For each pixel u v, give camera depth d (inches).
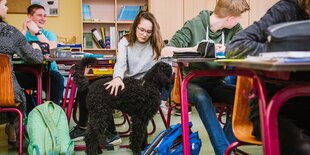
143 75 91.5
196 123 137.1
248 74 43.7
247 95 49.2
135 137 85.0
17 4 205.9
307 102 43.3
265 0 211.3
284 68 29.8
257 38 47.7
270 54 36.1
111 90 78.3
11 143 104.9
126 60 90.4
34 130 87.4
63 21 214.1
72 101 104.1
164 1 203.8
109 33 212.5
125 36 92.7
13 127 103.3
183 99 64.5
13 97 80.0
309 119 42.9
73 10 214.8
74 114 114.9
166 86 84.7
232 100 75.6
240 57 47.2
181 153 74.4
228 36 84.0
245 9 80.7
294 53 33.2
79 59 94.6
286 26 34.7
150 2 203.0
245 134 50.9
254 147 99.7
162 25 203.8
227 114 79.7
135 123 83.4
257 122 46.9
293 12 49.8
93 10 214.7
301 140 36.0
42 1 210.2
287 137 38.3
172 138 75.8
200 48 62.2
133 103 79.4
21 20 207.5
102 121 78.7
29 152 86.7
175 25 205.3
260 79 36.5
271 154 33.5
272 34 35.0
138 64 91.4
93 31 206.1
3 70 78.3
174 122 137.5
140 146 86.3
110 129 105.2
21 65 97.3
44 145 86.4
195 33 83.4
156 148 76.0
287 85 37.6
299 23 34.8
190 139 72.4
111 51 211.8
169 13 204.4
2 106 81.6
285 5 50.3
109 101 78.2
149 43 91.4
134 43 90.4
